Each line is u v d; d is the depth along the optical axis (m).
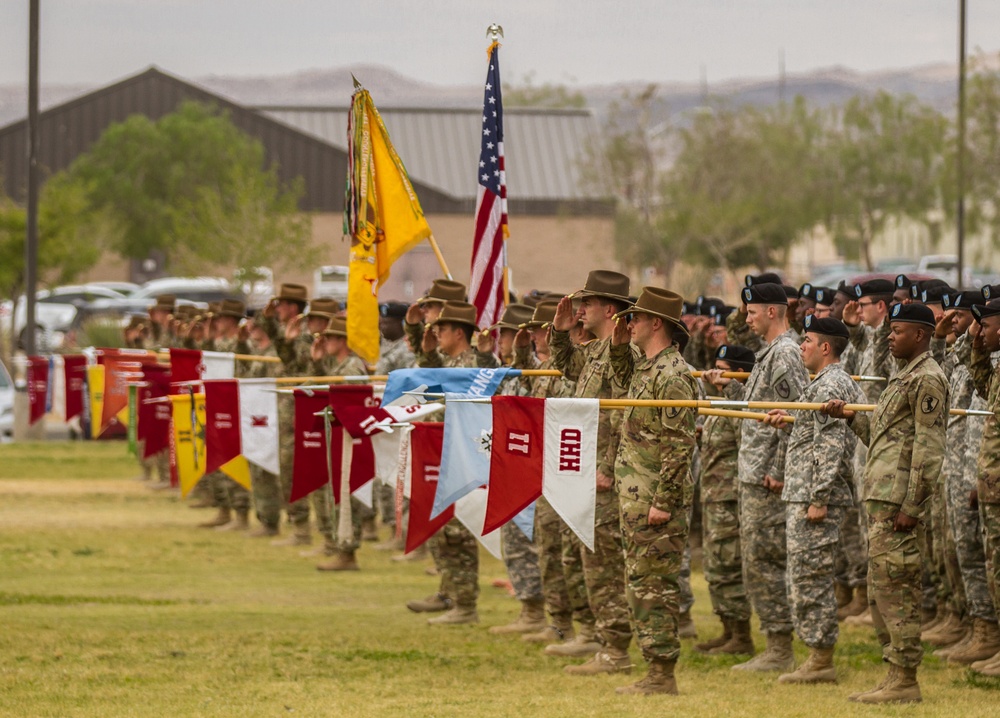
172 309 47.72
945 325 21.02
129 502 44.75
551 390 24.42
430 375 24.06
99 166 130.62
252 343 39.56
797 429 21.31
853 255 157.25
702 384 25.05
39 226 91.31
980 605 22.69
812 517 20.80
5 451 57.34
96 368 46.50
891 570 19.77
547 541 24.77
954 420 23.19
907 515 19.58
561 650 23.66
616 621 22.14
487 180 29.55
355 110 29.50
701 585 31.59
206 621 26.48
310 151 129.75
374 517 38.47
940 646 24.27
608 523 21.97
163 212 128.00
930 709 19.12
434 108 143.12
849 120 140.38
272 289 94.81
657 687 20.38
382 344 35.44
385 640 25.00
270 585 30.86
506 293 29.66
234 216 94.31
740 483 22.61
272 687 21.11
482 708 19.48
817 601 21.06
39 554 34.34
